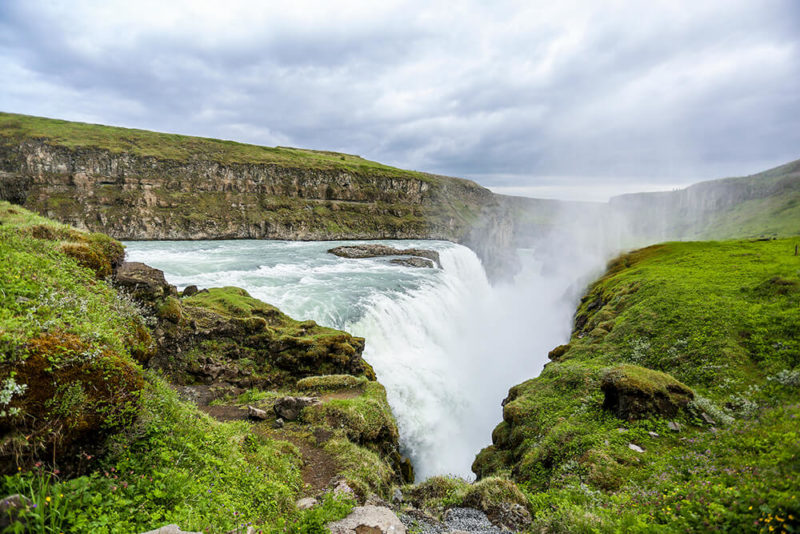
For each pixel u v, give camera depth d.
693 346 16.94
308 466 10.17
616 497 8.30
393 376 25.42
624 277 32.53
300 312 27.55
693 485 7.03
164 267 41.50
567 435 12.77
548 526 7.22
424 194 143.50
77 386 4.95
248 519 5.91
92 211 86.69
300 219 107.25
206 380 16.53
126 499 4.77
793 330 15.57
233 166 108.62
